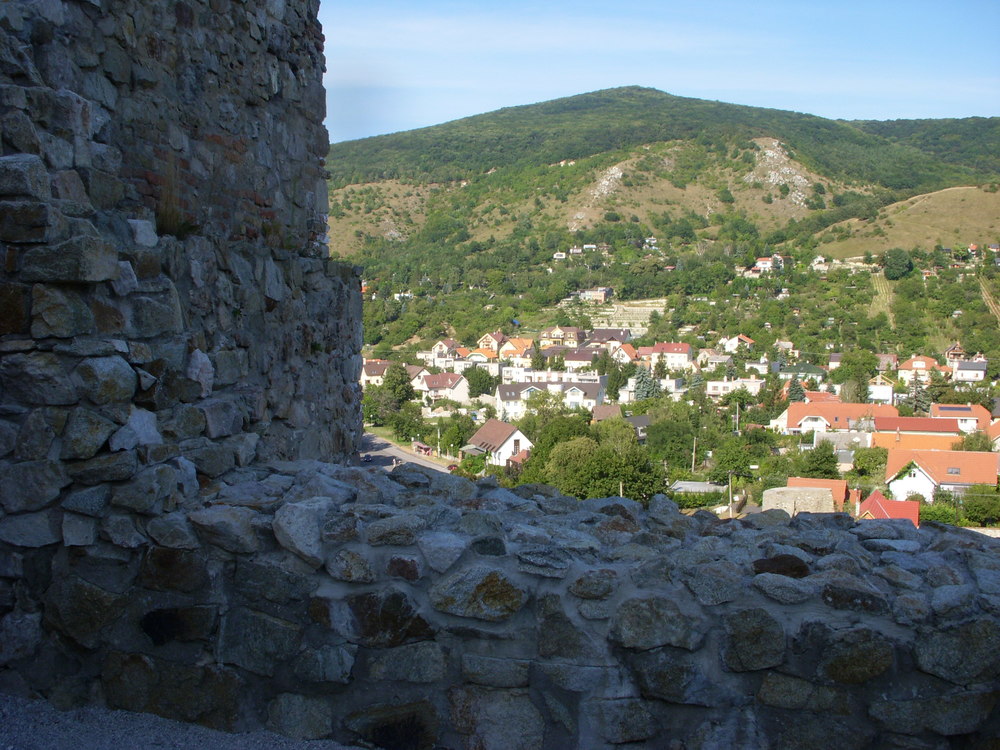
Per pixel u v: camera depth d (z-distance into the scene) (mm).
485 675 3385
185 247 4492
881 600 3189
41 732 3334
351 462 7617
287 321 5930
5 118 3537
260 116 5910
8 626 3541
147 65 4531
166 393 4012
